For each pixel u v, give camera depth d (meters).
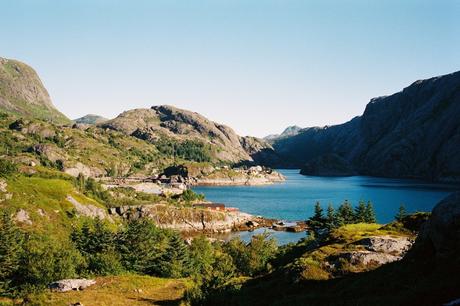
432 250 34.50
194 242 99.31
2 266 65.75
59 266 66.94
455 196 33.31
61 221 117.00
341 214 141.25
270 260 78.69
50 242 92.19
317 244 58.22
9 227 74.44
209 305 44.31
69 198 129.75
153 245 94.25
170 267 82.25
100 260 75.44
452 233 31.97
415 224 54.09
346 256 44.16
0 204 109.31
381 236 49.69
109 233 96.06
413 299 26.33
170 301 53.75
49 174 177.62
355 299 31.50
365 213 141.25
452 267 29.41
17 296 58.44
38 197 120.81
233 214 187.75
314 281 41.59
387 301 27.58
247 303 40.78
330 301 33.78
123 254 86.25
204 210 176.00
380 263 42.75
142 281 66.00
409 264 35.16
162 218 166.00
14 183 121.31
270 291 43.25
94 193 182.88
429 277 30.08
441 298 24.89
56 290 57.84
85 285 60.50
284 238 151.88
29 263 66.69
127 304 51.31
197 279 60.34
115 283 63.00
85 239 96.25
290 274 44.53
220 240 144.12
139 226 90.88
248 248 85.19
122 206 167.88
